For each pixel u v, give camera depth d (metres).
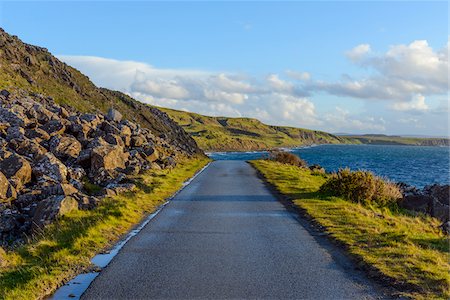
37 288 7.41
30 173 18.86
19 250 10.38
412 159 121.50
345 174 20.25
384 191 20.94
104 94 61.22
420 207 21.03
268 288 7.50
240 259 9.36
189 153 56.28
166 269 8.59
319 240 11.21
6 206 15.50
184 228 12.74
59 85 49.72
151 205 17.08
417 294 7.13
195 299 6.98
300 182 25.53
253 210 16.02
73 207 14.64
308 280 7.95
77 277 8.19
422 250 10.16
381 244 10.41
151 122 63.16
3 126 23.77
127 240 11.17
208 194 20.45
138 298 7.02
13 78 40.56
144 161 29.06
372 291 7.38
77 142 24.81
